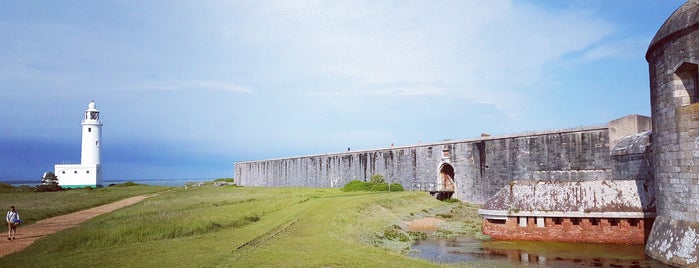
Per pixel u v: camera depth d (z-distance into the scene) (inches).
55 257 784.9
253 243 909.8
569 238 1091.9
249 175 5132.9
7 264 727.1
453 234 1283.2
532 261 903.1
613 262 872.9
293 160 4003.4
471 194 2177.7
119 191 3686.0
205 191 3476.9
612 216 1046.4
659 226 900.0
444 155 2358.5
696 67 847.1
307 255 791.1
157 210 1697.8
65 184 4643.2
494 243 1119.0
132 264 714.8
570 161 1674.5
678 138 848.3
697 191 804.0
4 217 1576.0
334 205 1566.2
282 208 1642.5
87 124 4749.0
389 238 1206.3
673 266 820.0
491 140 2065.7
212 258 755.4
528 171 1857.8
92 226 1189.7
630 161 1368.1
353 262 742.5
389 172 2785.4
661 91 906.7
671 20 881.5
